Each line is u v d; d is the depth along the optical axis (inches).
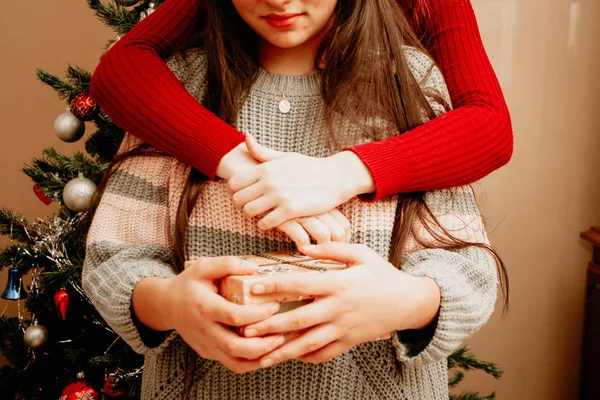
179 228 27.8
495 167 29.6
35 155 84.7
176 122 27.9
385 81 28.5
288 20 25.9
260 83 29.5
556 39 67.7
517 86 68.9
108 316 25.9
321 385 26.5
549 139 69.3
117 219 29.0
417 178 26.7
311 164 25.6
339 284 21.8
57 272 52.0
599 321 65.6
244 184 25.5
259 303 21.4
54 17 83.4
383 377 27.0
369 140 28.3
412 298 23.3
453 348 25.3
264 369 26.5
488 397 60.5
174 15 33.4
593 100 68.2
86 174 54.3
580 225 70.2
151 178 29.5
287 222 25.2
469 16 34.0
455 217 28.4
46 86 83.7
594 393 66.7
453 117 28.8
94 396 52.4
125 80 29.4
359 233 26.9
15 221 58.4
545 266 71.1
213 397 27.0
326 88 28.3
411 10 35.0
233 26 30.1
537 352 72.2
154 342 26.3
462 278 26.2
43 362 59.0
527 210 70.5
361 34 28.3
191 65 31.4
